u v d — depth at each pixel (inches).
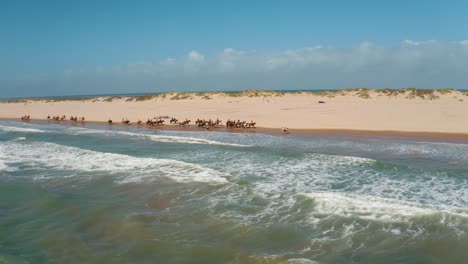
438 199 486.3
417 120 1357.0
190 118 1664.6
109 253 362.3
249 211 453.1
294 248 360.8
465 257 333.7
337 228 396.2
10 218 451.8
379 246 357.7
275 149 831.1
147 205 486.0
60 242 386.9
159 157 792.9
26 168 698.8
